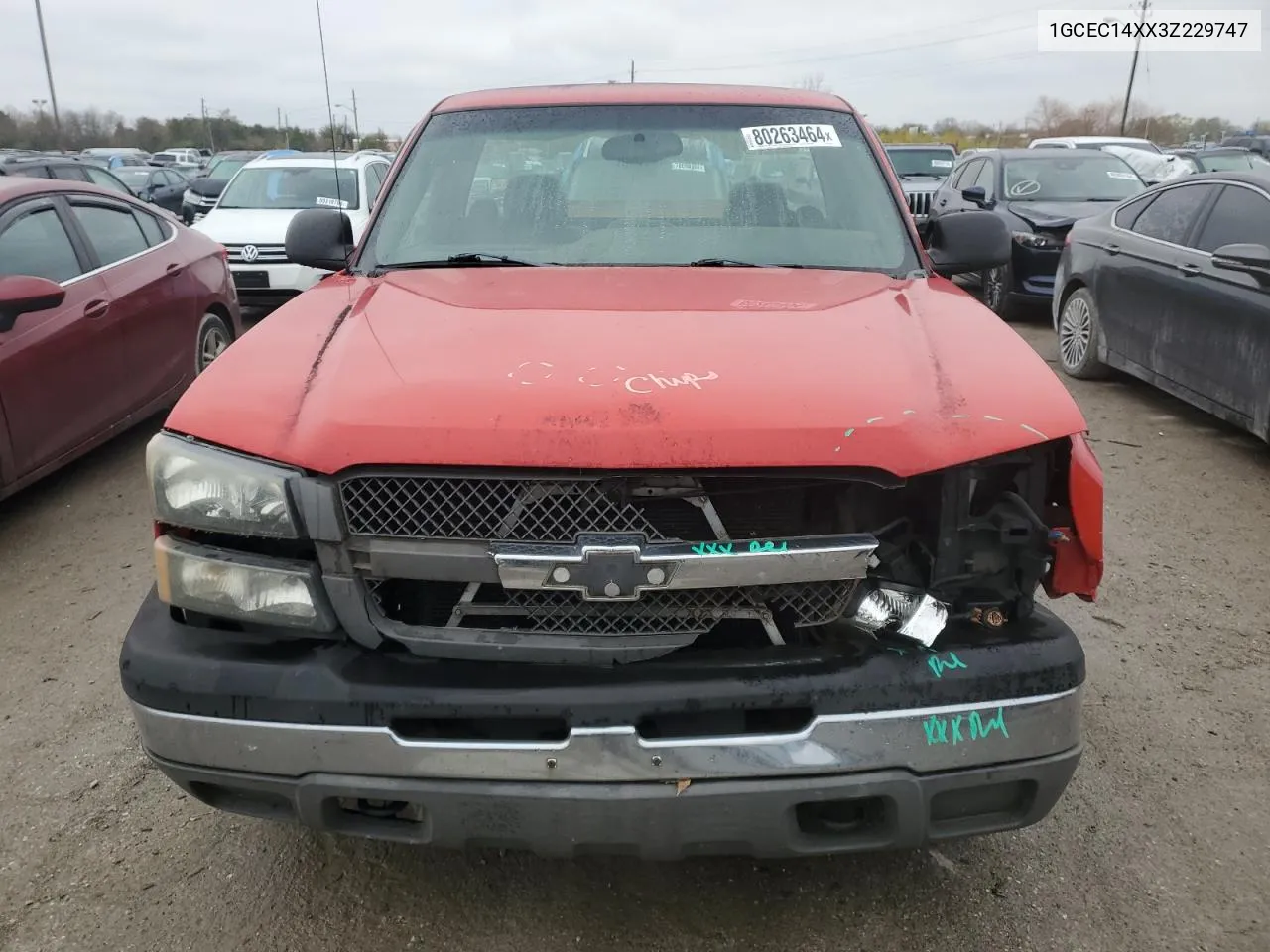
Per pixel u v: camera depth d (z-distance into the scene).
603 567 1.89
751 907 2.43
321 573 1.99
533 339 2.28
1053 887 2.49
